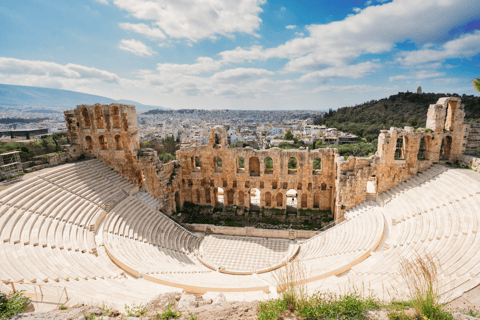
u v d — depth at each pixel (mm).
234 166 44719
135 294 18109
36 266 20078
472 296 13773
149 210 38094
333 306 11867
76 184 34281
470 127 33562
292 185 43625
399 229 27750
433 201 28188
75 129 41250
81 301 15102
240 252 34938
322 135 136375
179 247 34469
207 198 49156
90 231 28859
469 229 21172
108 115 39750
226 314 12125
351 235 31406
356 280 18969
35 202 28125
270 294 19578
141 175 42875
